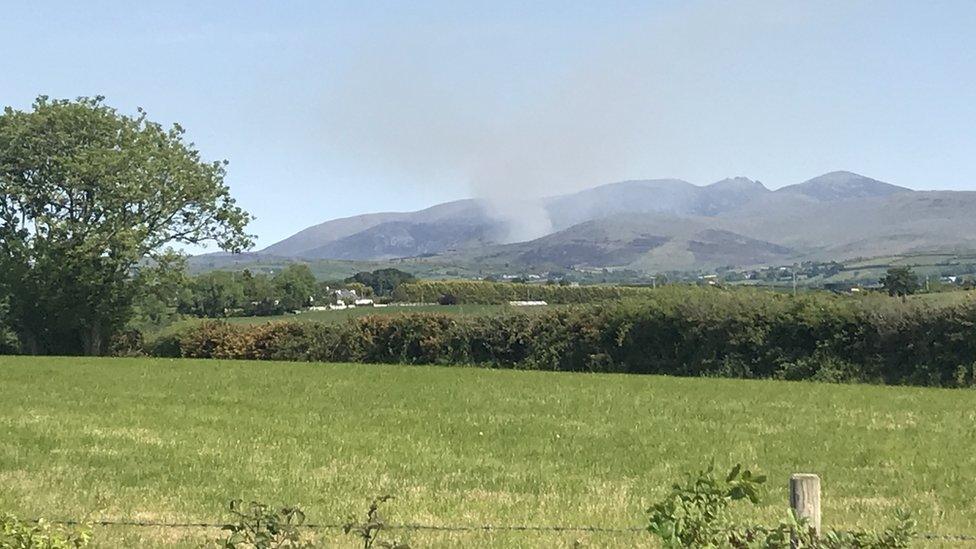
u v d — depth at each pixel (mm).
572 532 9992
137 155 56812
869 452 16250
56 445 15742
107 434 17188
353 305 83812
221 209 58844
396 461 14797
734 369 40062
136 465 13953
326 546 8156
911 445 17141
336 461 14680
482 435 17984
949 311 35656
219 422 19422
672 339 41625
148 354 55344
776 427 19703
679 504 6125
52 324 57312
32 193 56688
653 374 40938
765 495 12328
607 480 13461
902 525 6418
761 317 39656
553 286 86375
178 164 58000
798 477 6457
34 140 55906
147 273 56969
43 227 55719
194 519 10469
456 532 10023
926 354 36188
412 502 11672
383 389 28172
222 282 75438
